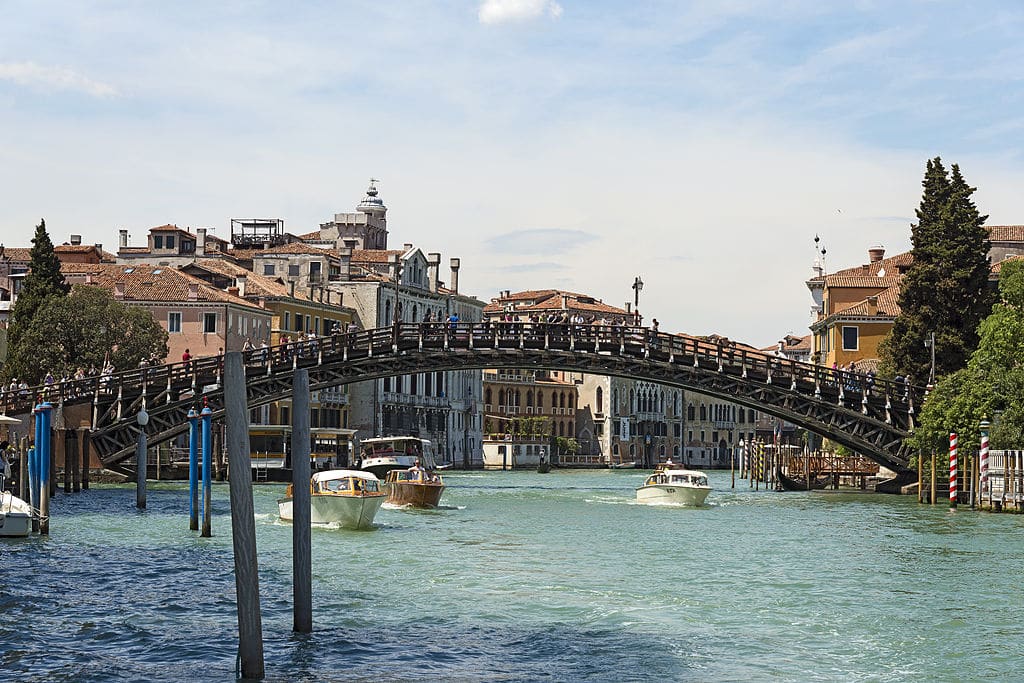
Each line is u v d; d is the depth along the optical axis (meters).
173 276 105.19
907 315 74.69
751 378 67.69
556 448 155.12
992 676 22.94
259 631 20.98
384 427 122.81
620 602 29.48
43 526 39.59
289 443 81.56
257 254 122.56
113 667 22.47
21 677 21.81
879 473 80.50
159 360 84.69
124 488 64.12
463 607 28.47
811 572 35.38
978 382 59.84
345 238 137.50
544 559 37.75
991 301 73.69
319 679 21.91
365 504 45.81
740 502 65.81
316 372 68.69
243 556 20.72
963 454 60.34
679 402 175.75
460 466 139.12
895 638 25.91
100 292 83.38
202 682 21.47
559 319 70.31
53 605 28.00
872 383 68.12
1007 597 31.05
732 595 30.91
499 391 155.00
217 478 75.50
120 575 32.44
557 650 24.34
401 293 126.06
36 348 80.44
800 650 24.72
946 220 73.75
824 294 100.81
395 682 21.84
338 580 32.28
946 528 48.97
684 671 22.92
